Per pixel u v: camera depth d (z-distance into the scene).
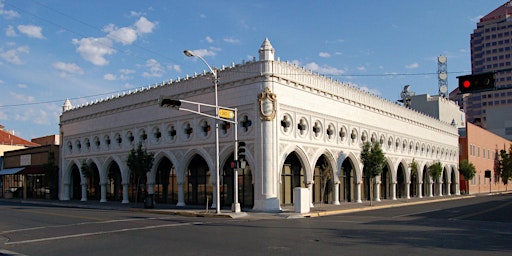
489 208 34.12
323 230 18.53
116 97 43.25
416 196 54.81
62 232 18.72
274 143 30.88
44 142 77.25
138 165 36.00
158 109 38.72
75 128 49.06
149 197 33.78
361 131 41.53
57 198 51.88
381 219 24.34
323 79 36.53
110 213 29.86
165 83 38.38
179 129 36.75
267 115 30.73
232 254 12.73
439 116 69.50
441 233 17.38
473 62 173.38
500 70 18.48
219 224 21.83
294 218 25.97
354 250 13.18
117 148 42.84
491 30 169.25
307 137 34.34
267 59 31.16
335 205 35.88
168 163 39.34
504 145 91.00
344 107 39.12
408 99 71.81
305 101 34.25
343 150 38.62
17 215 27.77
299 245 14.22
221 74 33.78
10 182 61.84
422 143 54.97
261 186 30.58
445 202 44.62
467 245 14.18
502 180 87.44
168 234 17.66
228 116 29.12
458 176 67.12
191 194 37.19
